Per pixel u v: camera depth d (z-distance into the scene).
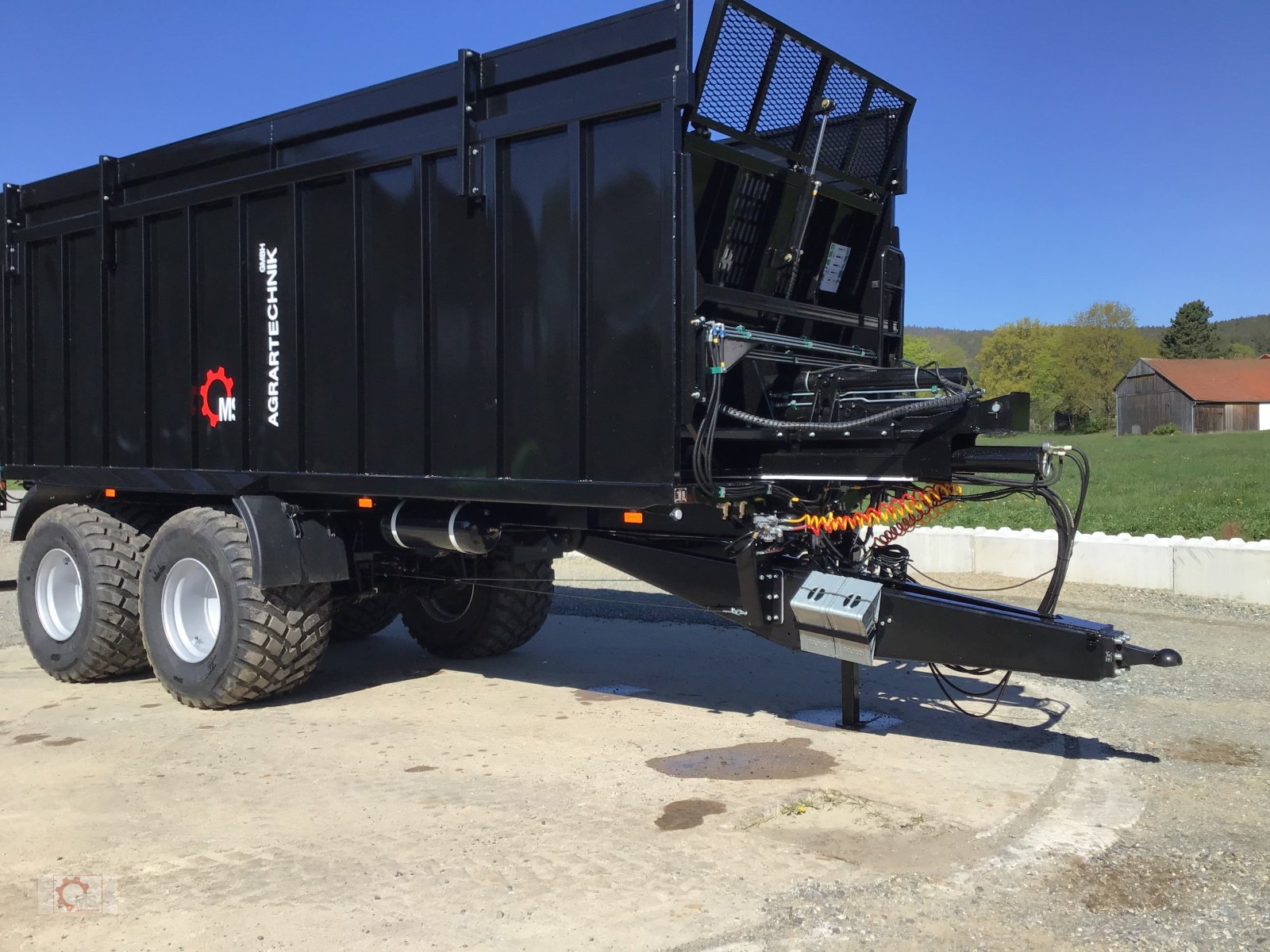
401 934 3.24
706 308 4.94
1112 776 4.79
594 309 4.70
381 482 5.53
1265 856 3.85
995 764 4.98
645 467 4.55
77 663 6.88
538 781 4.75
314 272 5.83
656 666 7.44
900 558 5.48
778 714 6.01
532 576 7.59
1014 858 3.83
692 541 5.39
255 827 4.18
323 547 6.08
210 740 5.51
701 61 4.47
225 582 5.94
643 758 5.12
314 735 5.59
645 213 4.52
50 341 7.35
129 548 6.93
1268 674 6.79
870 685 6.73
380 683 6.97
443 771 4.92
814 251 5.77
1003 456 4.64
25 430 7.57
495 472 5.06
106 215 6.81
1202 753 5.15
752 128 4.93
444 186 5.23
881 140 5.97
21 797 4.59
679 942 3.18
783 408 5.38
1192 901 3.48
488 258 5.04
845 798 4.48
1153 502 15.36
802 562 5.20
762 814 4.29
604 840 4.01
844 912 3.39
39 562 7.20
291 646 6.02
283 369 5.99
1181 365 70.12
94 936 3.25
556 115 4.75
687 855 3.85
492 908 3.41
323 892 3.55
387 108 5.41
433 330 5.31
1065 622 4.57
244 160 6.14
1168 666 4.24
